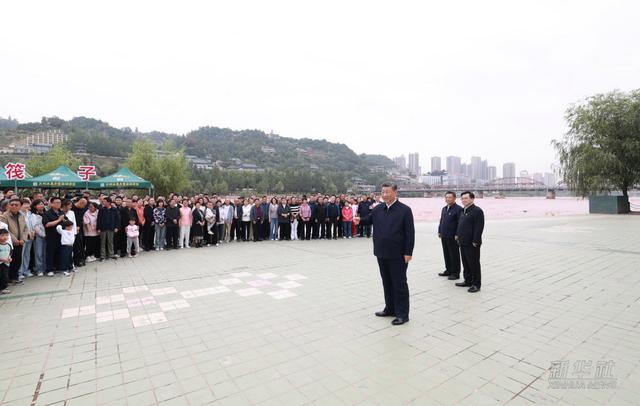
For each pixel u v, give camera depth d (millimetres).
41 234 7797
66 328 4688
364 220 5859
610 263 8352
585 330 4383
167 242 11586
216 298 5996
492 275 7406
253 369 3520
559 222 19391
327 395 3020
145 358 3801
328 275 7660
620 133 21969
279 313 5207
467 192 6344
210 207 12430
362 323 4766
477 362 3582
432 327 4566
